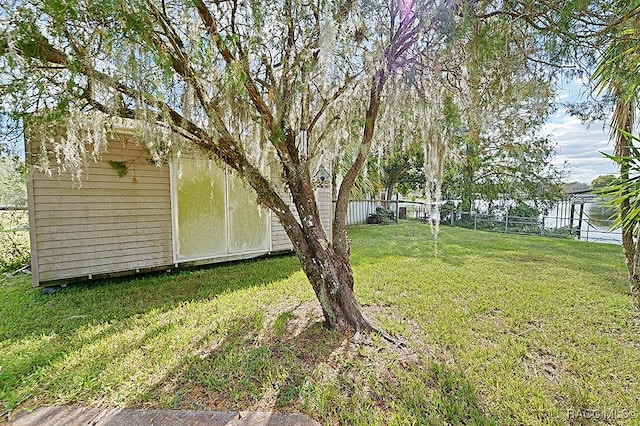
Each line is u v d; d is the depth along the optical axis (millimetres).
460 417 1869
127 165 4715
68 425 1778
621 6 1949
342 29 2449
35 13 1719
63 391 2055
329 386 2113
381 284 4418
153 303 3713
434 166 3016
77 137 2834
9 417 1830
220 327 2996
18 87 1822
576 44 2084
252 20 2281
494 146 11555
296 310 3455
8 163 2451
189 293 4094
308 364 2373
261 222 6289
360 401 1986
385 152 3477
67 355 2488
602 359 2520
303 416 1860
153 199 5000
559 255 6699
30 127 2174
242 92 2271
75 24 1792
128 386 2109
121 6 1737
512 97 2367
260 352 2529
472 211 14320
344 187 3123
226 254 5824
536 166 13008
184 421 1811
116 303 3717
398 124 3152
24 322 3158
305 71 2471
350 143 3348
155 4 2104
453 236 9789
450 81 2914
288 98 2594
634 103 2387
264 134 2887
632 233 2260
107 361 2404
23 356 2475
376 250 7086
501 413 1903
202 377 2203
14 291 4188
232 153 2754
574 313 3418
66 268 4281
